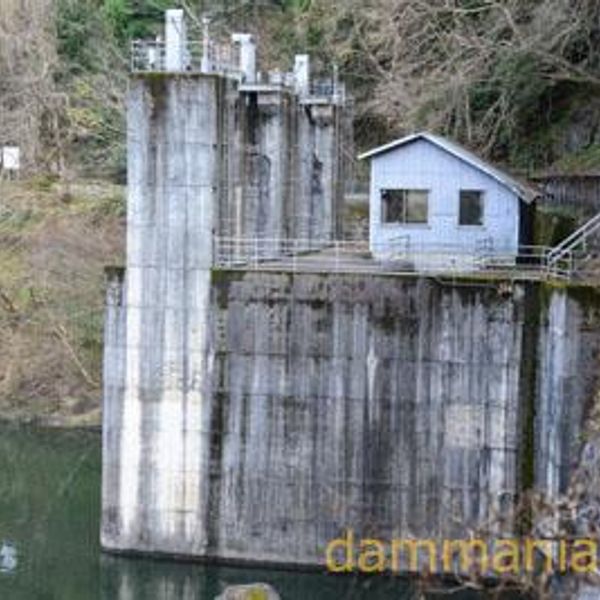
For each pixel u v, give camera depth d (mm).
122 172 106938
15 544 55344
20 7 105188
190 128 49000
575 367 44000
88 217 96562
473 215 52062
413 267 51406
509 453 47406
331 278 48500
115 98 104500
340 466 48938
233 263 50500
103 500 51000
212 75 48781
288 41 98688
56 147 105188
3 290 91750
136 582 49750
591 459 42219
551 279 46812
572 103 78875
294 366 48969
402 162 52406
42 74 103938
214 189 49406
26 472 69438
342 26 94750
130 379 50219
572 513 24188
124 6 108250
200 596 48031
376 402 48531
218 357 49531
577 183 64625
